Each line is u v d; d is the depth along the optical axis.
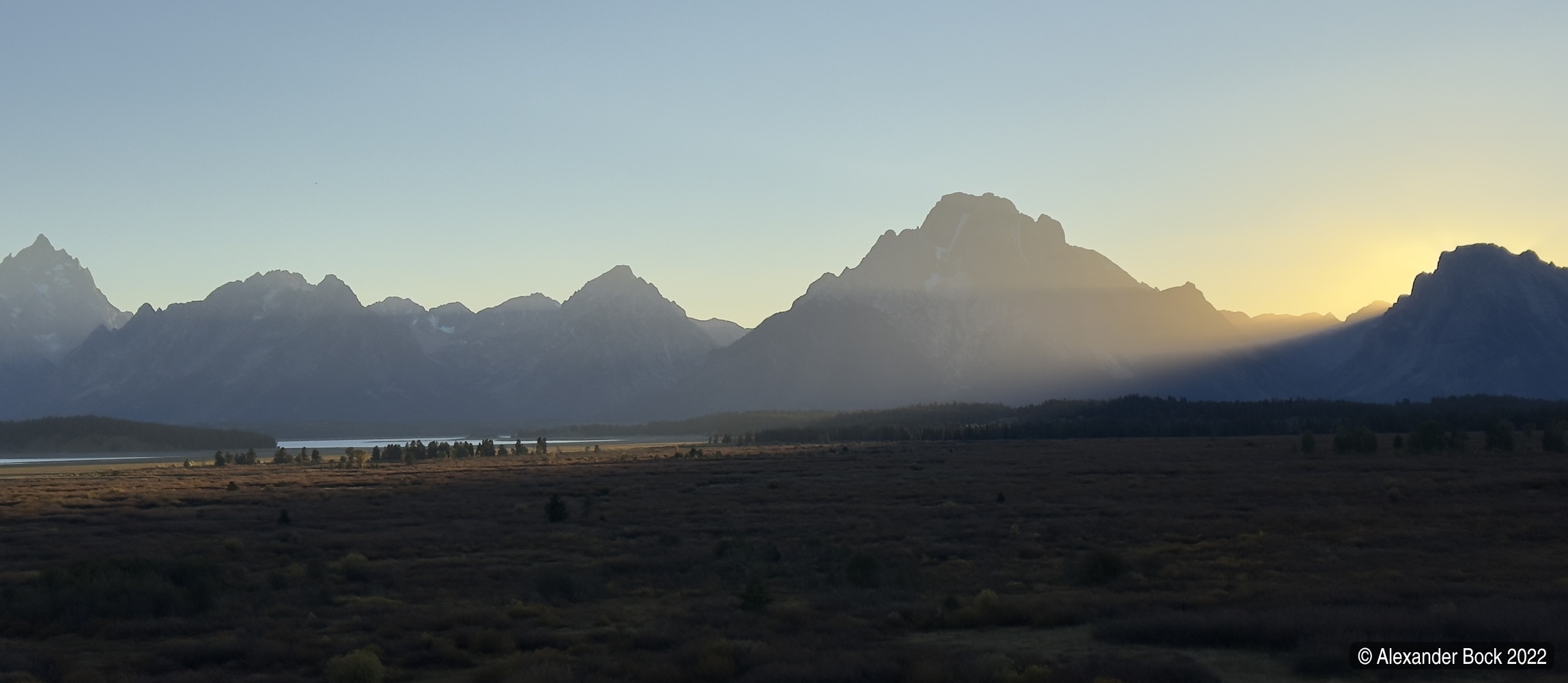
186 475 166.00
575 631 35.28
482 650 32.62
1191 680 25.62
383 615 38.50
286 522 76.81
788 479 119.81
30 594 41.16
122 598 39.59
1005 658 27.34
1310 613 31.17
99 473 183.62
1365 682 25.89
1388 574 39.97
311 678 29.30
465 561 53.94
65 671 30.41
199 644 33.12
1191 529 58.59
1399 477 90.12
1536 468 97.69
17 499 107.12
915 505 80.81
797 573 47.56
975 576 45.28
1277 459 128.75
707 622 35.75
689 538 63.38
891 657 27.98
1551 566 41.91
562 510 76.12
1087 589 41.06
